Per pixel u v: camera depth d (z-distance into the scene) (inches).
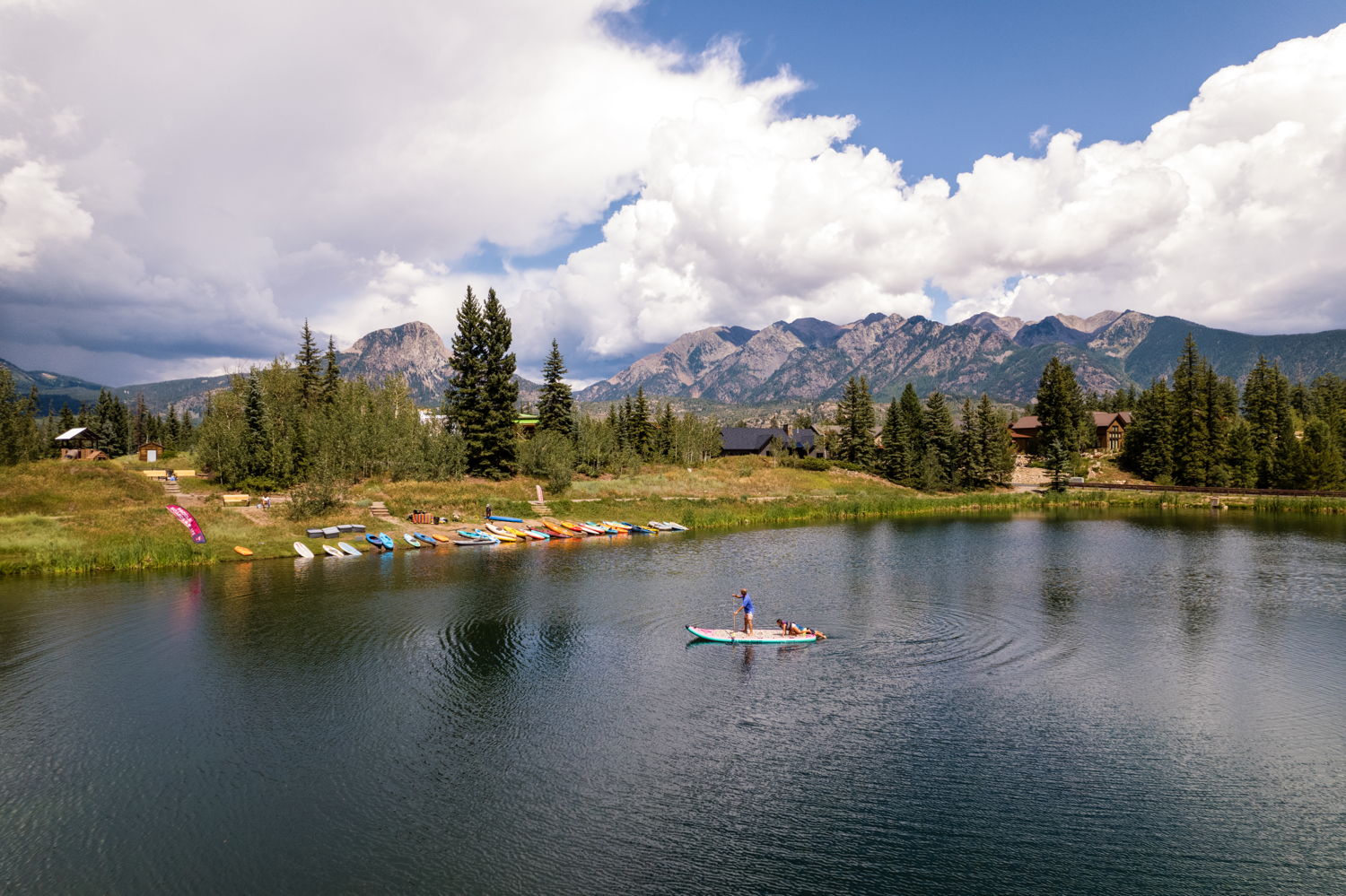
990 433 4872.0
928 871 684.7
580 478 3998.5
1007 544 2628.0
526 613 1577.3
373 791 828.6
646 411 5132.9
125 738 960.9
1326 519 3373.5
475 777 861.8
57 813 781.9
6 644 1348.4
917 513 3737.7
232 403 4114.2
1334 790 836.6
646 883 665.6
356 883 666.2
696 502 3516.2
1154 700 1100.5
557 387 4375.0
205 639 1379.2
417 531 2667.3
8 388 4343.0
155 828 753.6
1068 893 651.5
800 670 1230.3
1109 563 2204.7
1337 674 1207.6
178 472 3548.2
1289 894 652.7
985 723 1018.7
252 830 751.1
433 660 1270.9
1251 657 1299.2
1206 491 4335.6
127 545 2126.0
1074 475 5132.9
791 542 2667.3
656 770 880.3
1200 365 4921.3
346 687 1145.4
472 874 679.7
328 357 4643.2
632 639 1400.1
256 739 959.0
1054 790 836.0
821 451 6289.4
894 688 1149.7
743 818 775.7
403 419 3949.3
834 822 768.9
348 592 1772.9
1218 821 773.3
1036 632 1448.1
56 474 2738.7
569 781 853.2
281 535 2443.4
